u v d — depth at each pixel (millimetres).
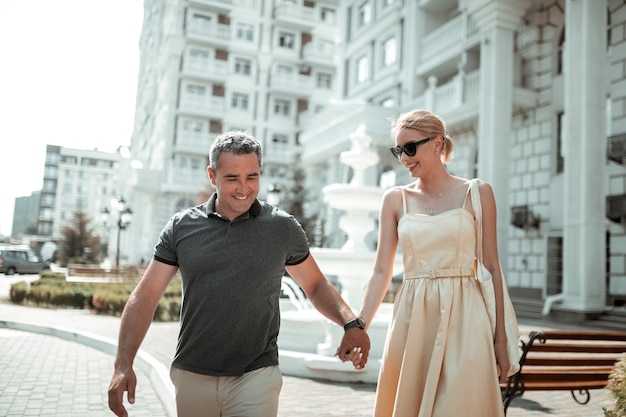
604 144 12641
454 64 21812
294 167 25109
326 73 40594
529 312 14578
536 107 17781
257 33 38594
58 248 40094
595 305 12531
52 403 4844
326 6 40344
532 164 17781
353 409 4574
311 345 6336
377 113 21672
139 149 49688
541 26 18000
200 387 2020
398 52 24641
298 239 2166
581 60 12680
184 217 2123
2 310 12484
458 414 2057
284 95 39219
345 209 6840
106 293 12531
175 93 35969
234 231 2039
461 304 2229
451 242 2271
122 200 23109
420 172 2414
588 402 5137
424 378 2207
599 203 12570
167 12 40125
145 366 6273
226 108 37375
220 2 37062
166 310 11531
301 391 5211
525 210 17453
